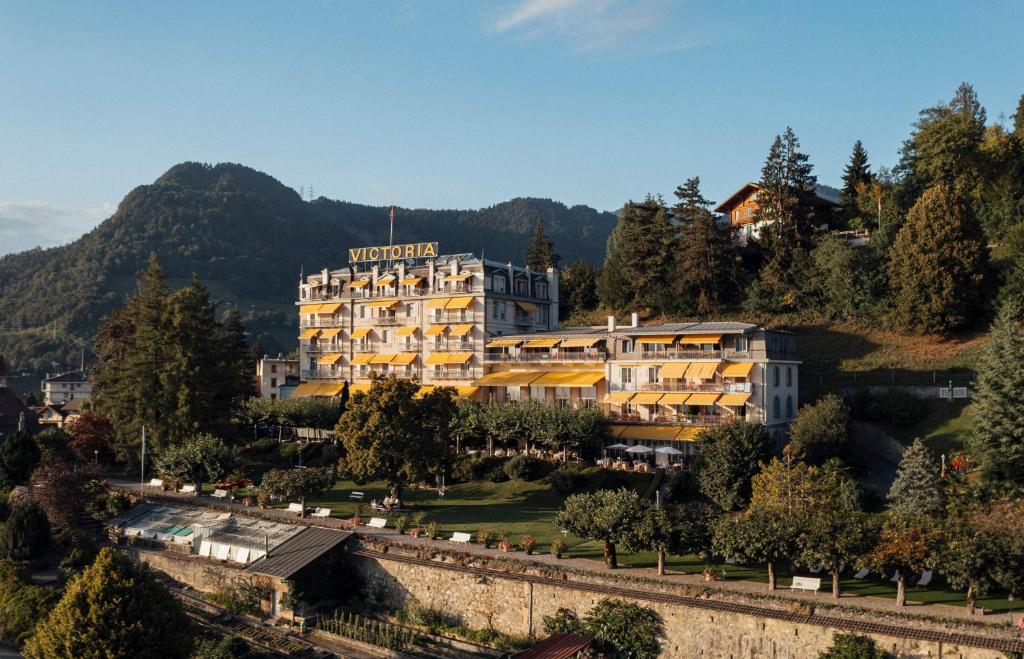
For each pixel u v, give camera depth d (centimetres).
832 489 6266
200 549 7431
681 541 5528
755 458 7725
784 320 11812
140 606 4934
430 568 6253
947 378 9325
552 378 10662
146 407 10438
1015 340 7050
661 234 13538
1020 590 4550
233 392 11138
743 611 4897
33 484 9106
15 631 6244
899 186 12238
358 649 5947
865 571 5362
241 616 6600
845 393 9500
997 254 10775
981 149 11775
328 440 11531
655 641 5194
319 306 13912
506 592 5841
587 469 8894
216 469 8819
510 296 12506
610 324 10581
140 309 10975
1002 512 5391
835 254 11581
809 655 4694
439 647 5850
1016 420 6712
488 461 9562
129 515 8525
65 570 7325
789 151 12812
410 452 8031
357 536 6869
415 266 13438
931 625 4431
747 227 14500
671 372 9594
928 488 6550
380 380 8381
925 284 10138
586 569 5722
